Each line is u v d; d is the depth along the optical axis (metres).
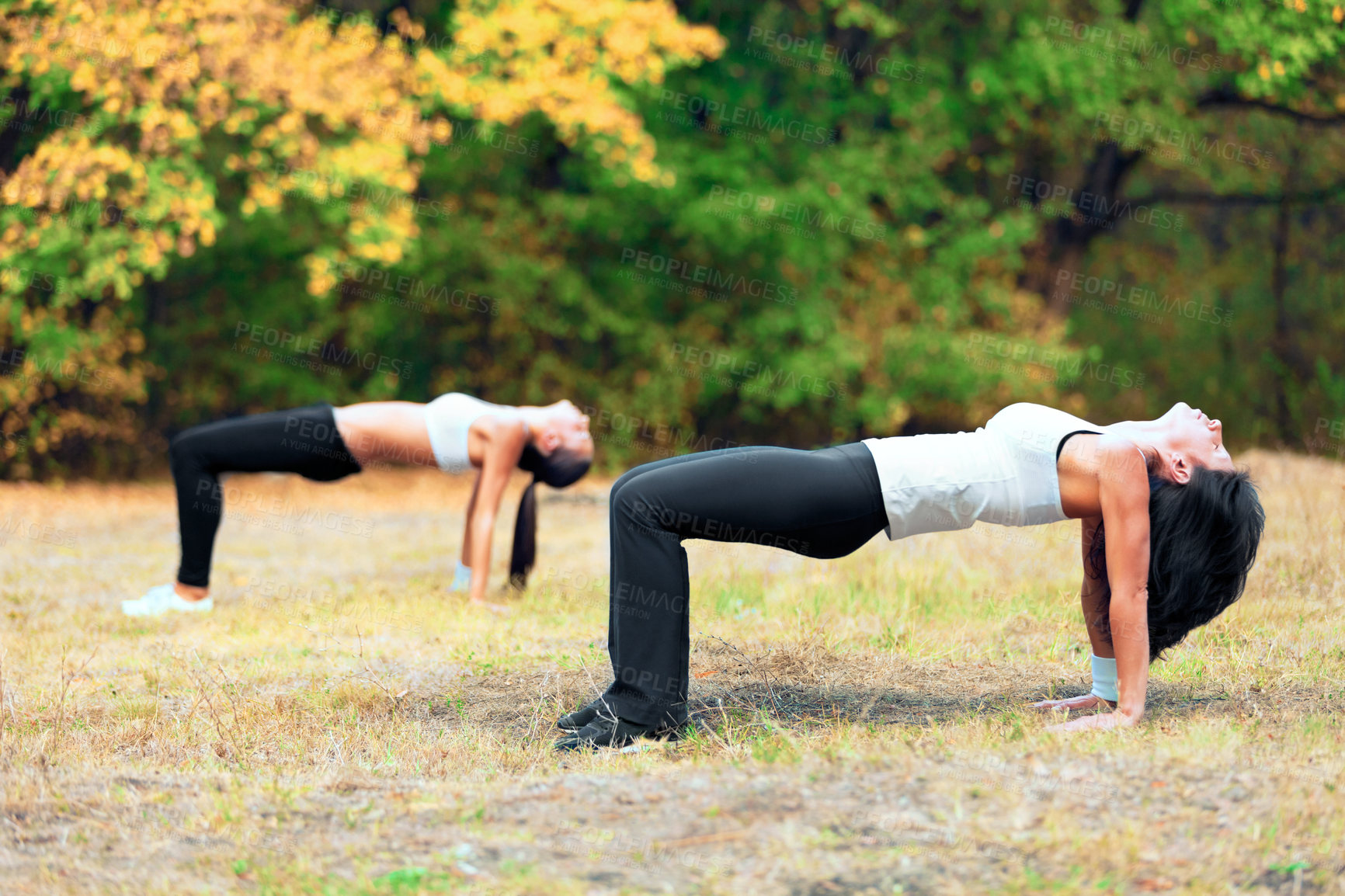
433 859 3.76
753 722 5.44
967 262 20.75
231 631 8.05
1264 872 3.47
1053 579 8.45
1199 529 5.06
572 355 21.69
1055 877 3.45
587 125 16.23
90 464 18.39
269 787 4.59
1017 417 5.13
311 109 14.63
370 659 7.09
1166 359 24.73
